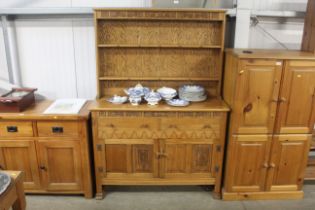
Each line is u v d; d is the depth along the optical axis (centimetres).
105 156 242
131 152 241
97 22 245
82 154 239
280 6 273
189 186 272
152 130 235
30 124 230
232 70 229
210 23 255
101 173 246
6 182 145
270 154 239
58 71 279
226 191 249
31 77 279
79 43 271
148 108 229
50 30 267
